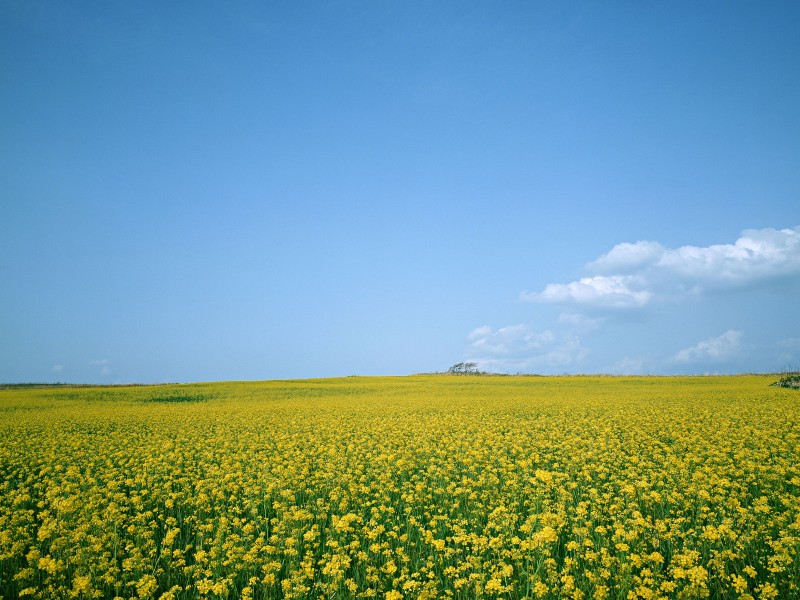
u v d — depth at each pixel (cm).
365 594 832
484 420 2723
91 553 958
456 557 984
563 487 1307
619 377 7356
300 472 1559
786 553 838
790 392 4103
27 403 4606
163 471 1630
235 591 875
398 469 1595
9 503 1375
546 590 768
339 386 6356
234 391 5753
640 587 761
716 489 1209
